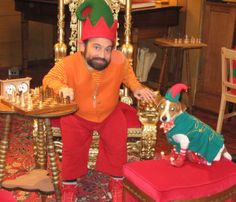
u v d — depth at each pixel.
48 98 2.22
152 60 4.98
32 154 3.48
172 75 5.03
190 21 4.82
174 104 2.19
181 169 2.16
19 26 6.47
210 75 4.75
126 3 3.17
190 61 4.88
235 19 4.42
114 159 2.59
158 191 1.98
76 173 2.57
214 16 4.60
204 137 2.19
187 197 2.03
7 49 6.45
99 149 2.66
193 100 4.95
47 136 2.25
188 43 4.38
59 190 2.30
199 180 2.07
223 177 2.12
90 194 2.88
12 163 3.30
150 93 2.65
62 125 2.52
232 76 3.71
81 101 2.50
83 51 2.42
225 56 3.67
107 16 2.35
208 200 2.08
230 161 2.29
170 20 4.75
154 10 4.55
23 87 2.36
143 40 5.45
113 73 2.52
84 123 2.53
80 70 2.46
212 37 4.66
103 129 2.58
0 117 4.12
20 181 2.27
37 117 2.07
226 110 4.60
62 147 2.57
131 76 2.69
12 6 6.31
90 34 2.33
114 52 2.55
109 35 2.34
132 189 2.18
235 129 4.35
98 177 3.13
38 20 5.16
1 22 6.28
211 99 4.76
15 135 3.86
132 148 2.81
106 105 2.53
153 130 2.72
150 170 2.15
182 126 2.18
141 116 2.71
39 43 6.69
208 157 2.20
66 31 5.50
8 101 2.17
